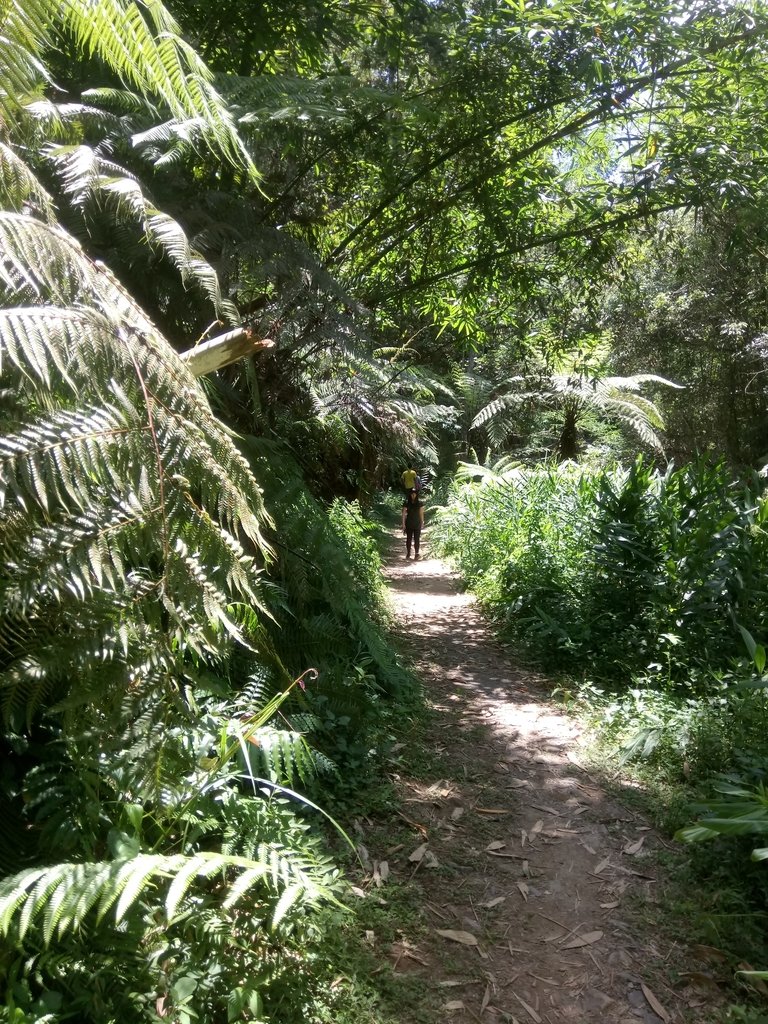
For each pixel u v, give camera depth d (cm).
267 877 209
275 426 462
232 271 321
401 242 605
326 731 388
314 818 336
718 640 522
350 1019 231
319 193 508
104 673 129
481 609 823
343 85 380
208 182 380
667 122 575
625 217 590
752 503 570
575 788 409
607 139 671
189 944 212
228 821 254
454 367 1338
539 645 636
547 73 532
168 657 135
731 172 526
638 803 392
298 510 399
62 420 120
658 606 553
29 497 129
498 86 524
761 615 529
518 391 1373
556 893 317
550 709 526
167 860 177
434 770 417
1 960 178
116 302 143
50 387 115
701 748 418
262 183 430
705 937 291
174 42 197
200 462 131
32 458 114
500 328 776
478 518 1080
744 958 279
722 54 523
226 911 226
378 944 271
